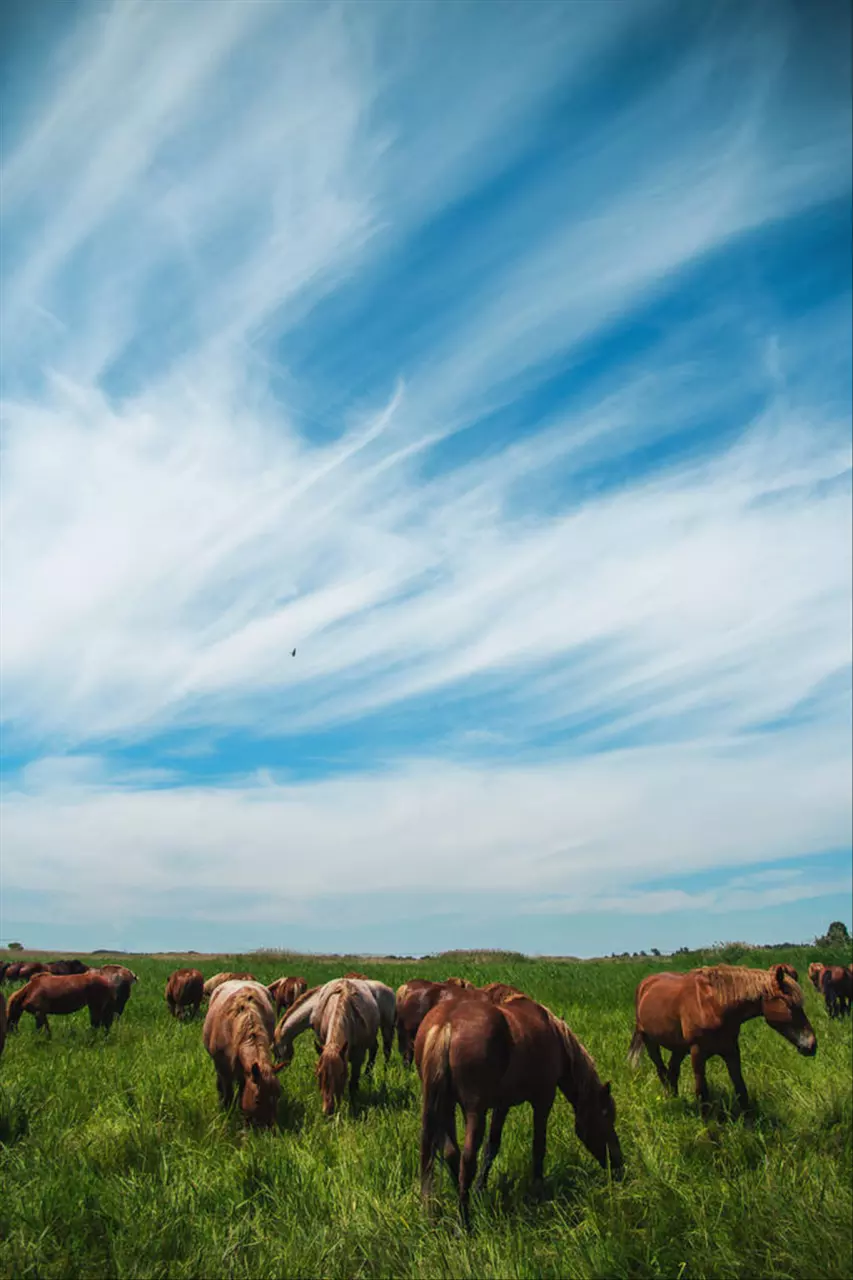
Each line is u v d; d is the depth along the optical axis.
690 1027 9.49
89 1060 12.29
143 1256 5.60
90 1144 7.63
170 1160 7.23
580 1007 18.88
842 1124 8.67
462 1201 6.12
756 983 9.27
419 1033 7.08
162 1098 9.09
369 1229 5.94
